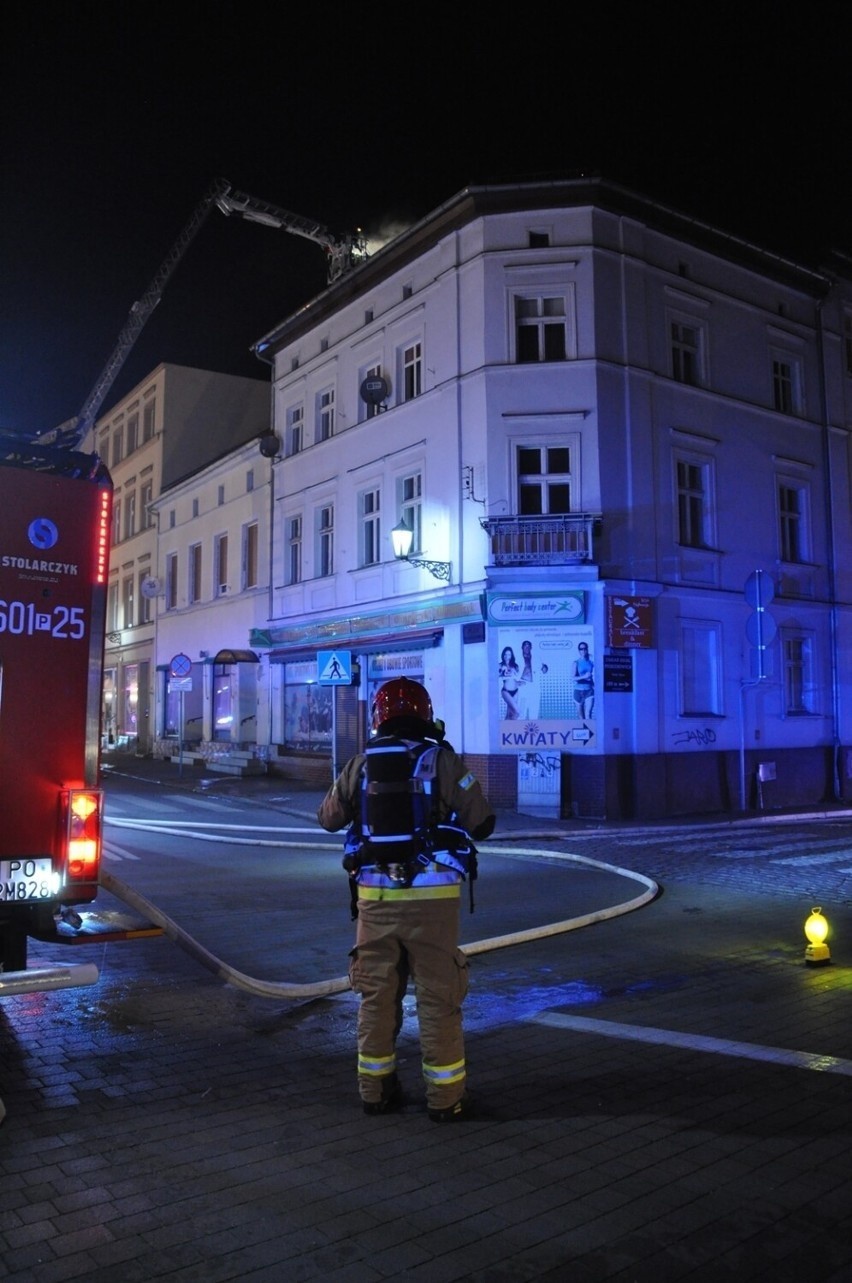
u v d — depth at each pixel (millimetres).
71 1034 5637
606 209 19781
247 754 27859
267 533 27734
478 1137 4148
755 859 13586
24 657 5258
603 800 18484
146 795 23312
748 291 22703
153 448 36531
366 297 23641
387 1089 4418
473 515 19688
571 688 18781
